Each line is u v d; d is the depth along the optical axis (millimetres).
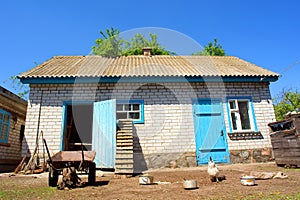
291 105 14242
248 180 3533
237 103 7734
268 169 5352
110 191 3457
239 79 7664
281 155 5707
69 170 3898
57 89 7164
